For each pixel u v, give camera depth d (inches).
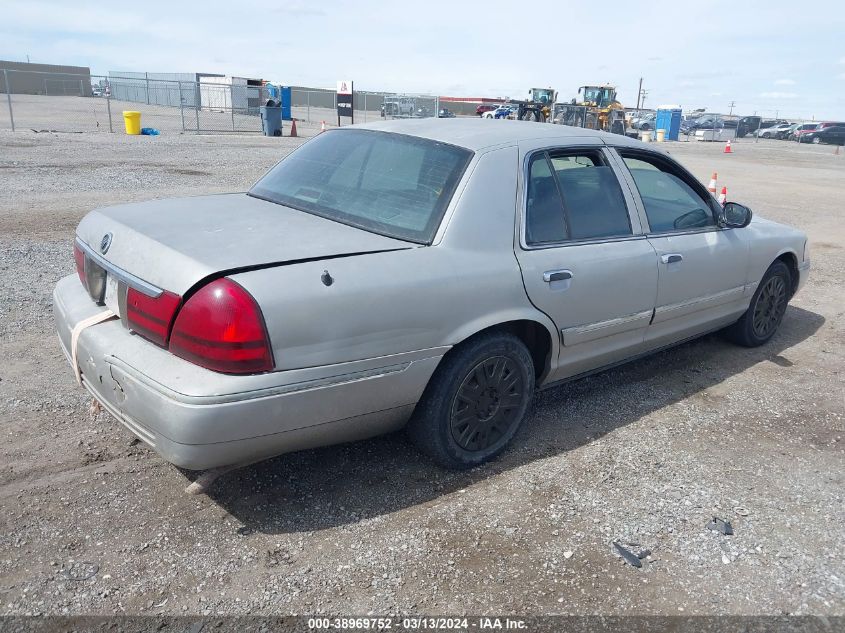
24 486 124.1
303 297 105.1
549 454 146.5
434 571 108.7
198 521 117.9
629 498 131.2
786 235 215.3
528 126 158.7
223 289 100.8
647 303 163.0
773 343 225.8
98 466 132.0
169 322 104.7
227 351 100.3
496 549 114.6
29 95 2299.5
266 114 1003.3
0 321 202.1
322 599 102.0
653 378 191.6
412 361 119.3
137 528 115.3
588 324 149.7
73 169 530.9
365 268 113.4
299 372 105.7
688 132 2185.0
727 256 186.1
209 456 103.0
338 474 134.3
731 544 119.1
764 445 154.9
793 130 2225.6
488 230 131.0
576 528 121.3
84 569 105.3
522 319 134.0
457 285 123.0
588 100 1594.5
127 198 420.2
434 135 145.9
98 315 121.4
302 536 115.5
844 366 207.0
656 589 107.3
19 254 277.0
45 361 177.2
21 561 106.0
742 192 647.8
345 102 1222.3
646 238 163.3
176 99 1685.5
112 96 2012.8
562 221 146.2
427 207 129.3
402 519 121.3
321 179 145.6
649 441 154.3
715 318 193.9
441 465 135.9
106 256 120.2
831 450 153.9
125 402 108.7
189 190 461.1
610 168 160.6
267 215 132.6
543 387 153.3
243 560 109.2
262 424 104.3
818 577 111.8
